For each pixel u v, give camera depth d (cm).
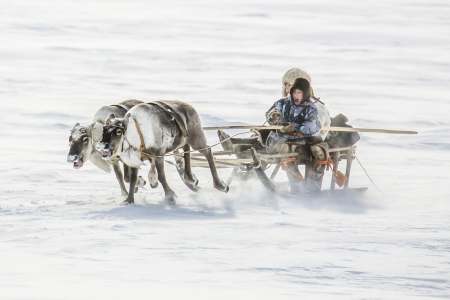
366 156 6600
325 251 3150
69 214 3959
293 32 18388
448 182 5416
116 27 18788
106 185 5112
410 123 8450
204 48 15525
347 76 12275
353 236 3484
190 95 10100
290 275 2738
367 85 11419
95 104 9319
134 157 4288
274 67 13175
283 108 4759
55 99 9594
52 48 14750
